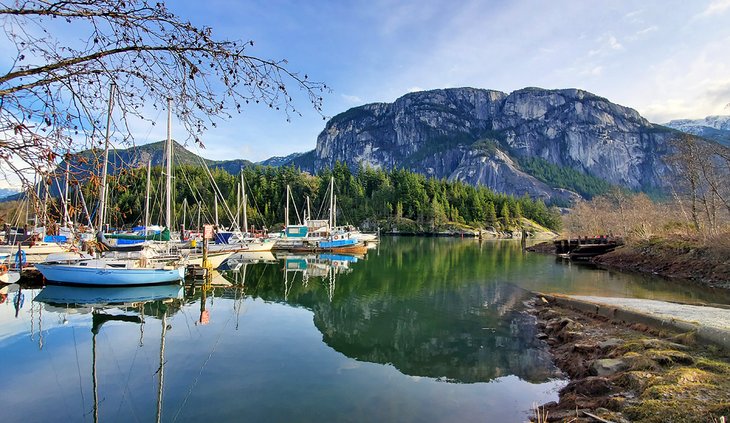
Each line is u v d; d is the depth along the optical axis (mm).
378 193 125750
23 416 8297
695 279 28078
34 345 12852
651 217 48469
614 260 39531
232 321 16219
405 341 14016
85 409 8633
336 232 56219
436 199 125000
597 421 6758
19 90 3379
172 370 10867
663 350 9320
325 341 13844
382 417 8445
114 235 29812
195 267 26031
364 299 21375
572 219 76500
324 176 128500
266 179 122000
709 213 37375
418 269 34906
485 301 20844
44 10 3244
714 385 7141
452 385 10219
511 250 60094
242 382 10148
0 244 28828
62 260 23078
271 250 49656
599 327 13844
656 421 6270
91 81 3666
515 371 11211
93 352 12227
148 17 3445
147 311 17719
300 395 9477
